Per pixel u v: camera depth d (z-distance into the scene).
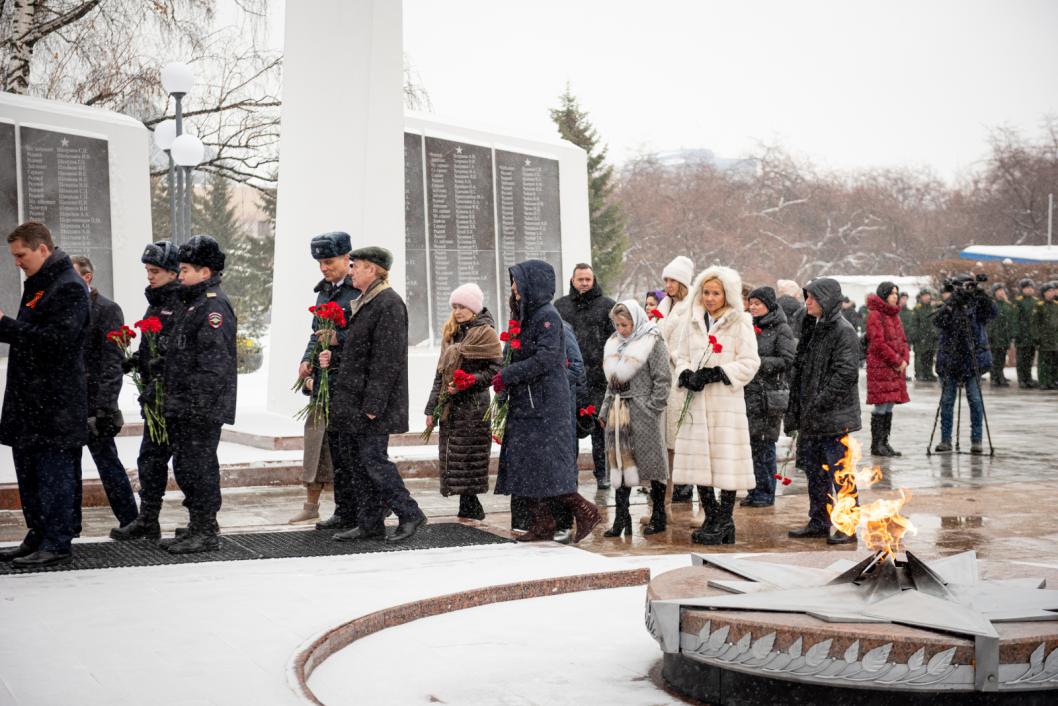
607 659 5.08
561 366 7.42
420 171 14.30
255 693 4.20
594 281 10.41
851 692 4.14
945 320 13.47
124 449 12.06
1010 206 63.38
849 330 7.95
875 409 13.38
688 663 4.57
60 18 21.84
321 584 6.12
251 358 30.97
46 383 6.46
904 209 64.81
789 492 10.68
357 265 7.39
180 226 20.23
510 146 14.98
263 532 7.84
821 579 4.92
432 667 4.93
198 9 23.09
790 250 61.22
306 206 13.16
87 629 5.12
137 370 7.83
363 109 12.67
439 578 6.30
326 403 8.13
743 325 7.81
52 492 6.55
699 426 7.73
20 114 14.02
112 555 6.92
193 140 17.06
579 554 7.07
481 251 14.73
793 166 63.28
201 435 6.96
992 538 8.16
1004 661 3.96
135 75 23.19
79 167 14.41
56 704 4.06
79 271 7.46
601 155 50.94
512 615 5.84
